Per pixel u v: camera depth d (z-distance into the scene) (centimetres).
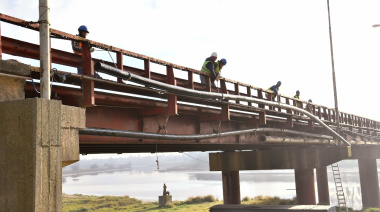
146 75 921
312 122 2097
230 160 2053
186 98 1149
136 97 984
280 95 1680
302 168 1861
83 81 761
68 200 5059
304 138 2117
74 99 827
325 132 2502
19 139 461
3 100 519
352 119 2728
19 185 454
